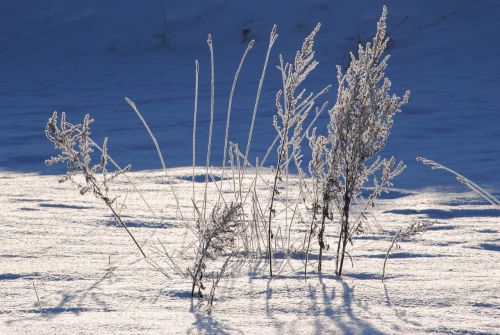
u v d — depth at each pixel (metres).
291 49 61.50
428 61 53.81
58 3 78.81
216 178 19.67
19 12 78.75
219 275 10.02
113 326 7.79
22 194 17.16
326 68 54.62
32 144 28.52
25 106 42.88
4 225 13.28
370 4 67.75
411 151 24.77
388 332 7.65
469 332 7.67
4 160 24.42
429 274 10.17
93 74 58.59
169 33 69.25
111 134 31.27
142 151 26.23
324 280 9.77
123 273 10.05
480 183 18.97
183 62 61.69
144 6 74.25
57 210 14.99
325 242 11.30
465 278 9.91
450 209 15.52
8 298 8.83
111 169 22.03
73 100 45.16
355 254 11.63
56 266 10.39
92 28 72.81
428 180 19.38
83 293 9.03
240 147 26.80
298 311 8.36
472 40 58.53
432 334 7.60
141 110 39.78
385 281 9.82
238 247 11.63
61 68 62.47
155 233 12.89
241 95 44.72
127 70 59.69
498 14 64.50
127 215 14.42
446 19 64.62
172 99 44.38
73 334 7.54
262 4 71.00
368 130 10.87
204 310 8.31
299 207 15.29
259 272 10.38
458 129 29.89
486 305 8.61
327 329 7.73
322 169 11.22
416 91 41.72
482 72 48.06
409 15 65.50
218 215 9.87
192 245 11.94
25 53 69.69
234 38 67.19
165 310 8.39
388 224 14.06
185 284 9.46
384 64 10.88
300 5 69.56
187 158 24.34
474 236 12.95
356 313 8.30
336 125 10.97
